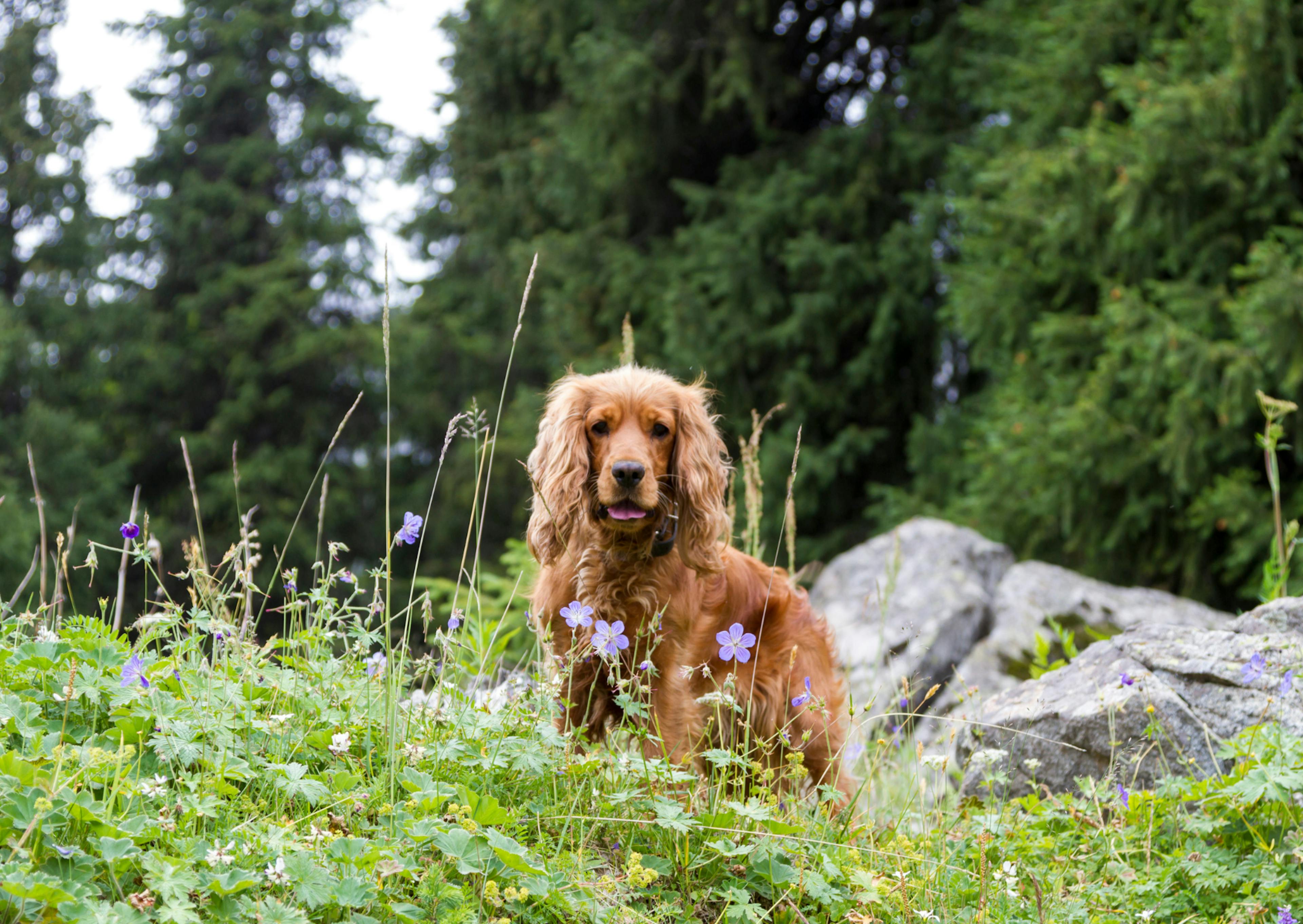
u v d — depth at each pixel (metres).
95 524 17.30
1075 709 4.08
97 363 20.30
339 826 2.48
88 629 2.90
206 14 23.84
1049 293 11.03
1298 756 3.25
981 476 11.09
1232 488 8.78
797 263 12.92
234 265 21.61
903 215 13.96
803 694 3.63
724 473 3.93
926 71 13.76
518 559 6.67
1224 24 9.03
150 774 2.54
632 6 14.62
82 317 20.80
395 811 2.52
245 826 2.32
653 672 3.17
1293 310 8.12
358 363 20.73
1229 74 8.84
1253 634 4.17
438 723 2.96
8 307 19.48
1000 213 10.62
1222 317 9.05
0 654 2.71
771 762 3.94
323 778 2.69
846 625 7.43
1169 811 3.43
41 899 1.93
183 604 3.31
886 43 15.03
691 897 2.66
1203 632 4.25
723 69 13.68
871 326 13.83
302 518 19.77
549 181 15.20
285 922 2.08
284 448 20.61
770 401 13.89
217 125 23.72
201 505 19.47
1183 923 2.97
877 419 14.13
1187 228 9.34
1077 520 10.25
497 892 2.33
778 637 4.07
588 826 2.80
